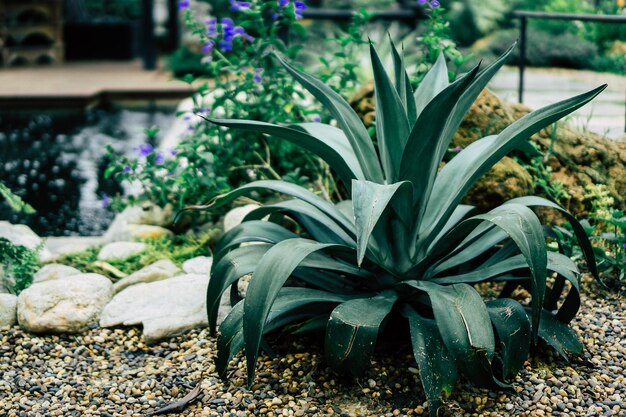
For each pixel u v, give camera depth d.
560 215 3.25
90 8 13.41
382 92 2.16
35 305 2.68
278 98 3.72
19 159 5.86
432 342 2.10
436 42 3.60
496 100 3.43
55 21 10.99
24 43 11.44
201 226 3.73
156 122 7.35
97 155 5.98
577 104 2.12
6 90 8.21
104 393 2.30
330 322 2.10
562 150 3.48
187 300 2.71
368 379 2.26
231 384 2.29
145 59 10.23
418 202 2.24
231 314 2.24
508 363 2.11
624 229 2.93
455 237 2.32
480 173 2.26
